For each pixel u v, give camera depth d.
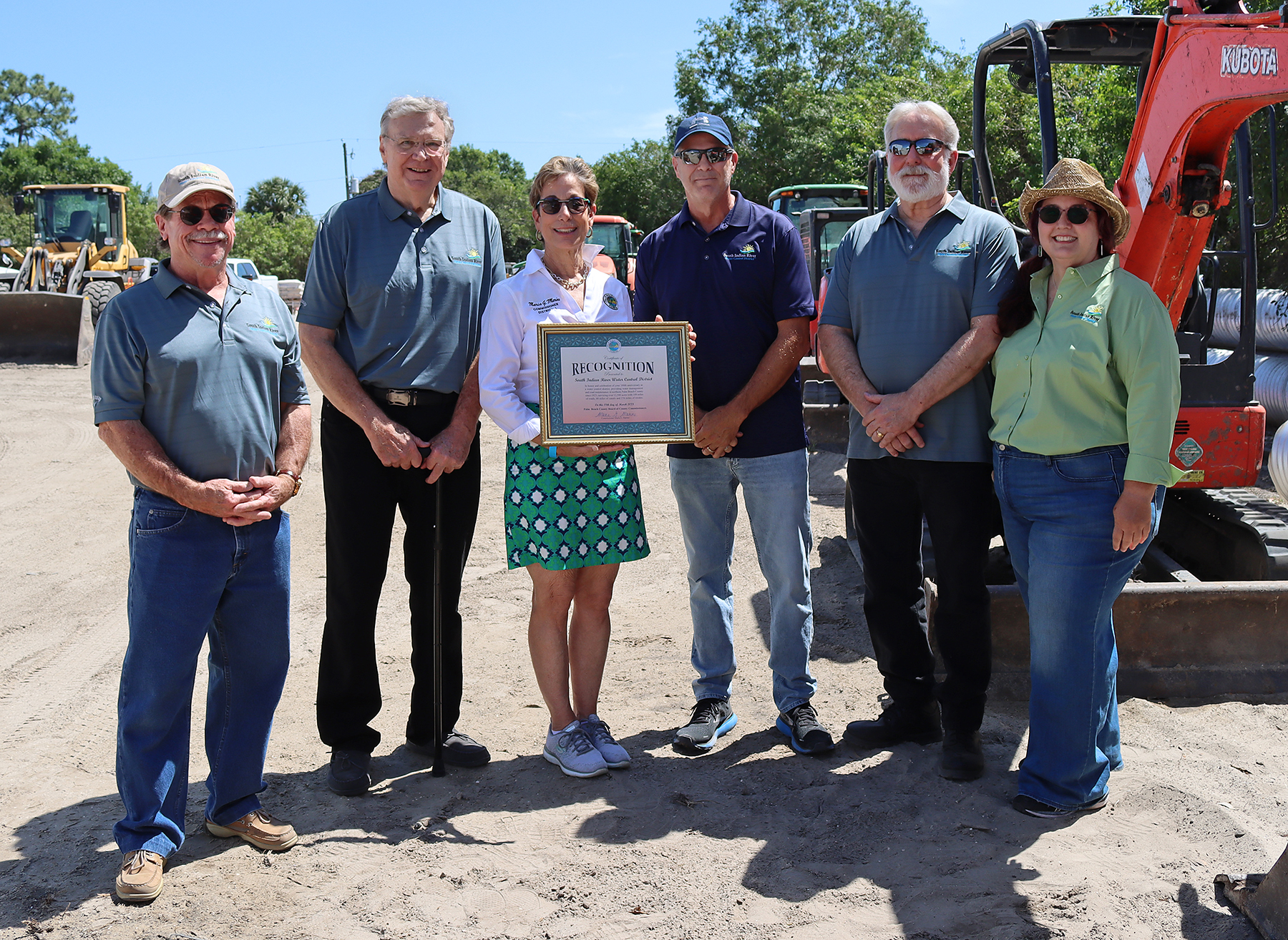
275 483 3.29
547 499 3.70
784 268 3.94
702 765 3.96
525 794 3.74
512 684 4.90
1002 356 3.52
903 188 3.69
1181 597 4.36
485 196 75.12
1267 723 4.11
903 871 3.13
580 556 3.71
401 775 3.94
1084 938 2.77
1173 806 3.45
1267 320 9.13
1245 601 4.37
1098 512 3.34
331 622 3.78
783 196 16.84
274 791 3.80
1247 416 5.10
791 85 41.53
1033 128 15.04
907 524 3.94
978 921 2.86
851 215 11.79
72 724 4.51
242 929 2.89
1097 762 3.46
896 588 3.99
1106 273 3.34
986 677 3.79
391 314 3.66
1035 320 3.46
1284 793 3.55
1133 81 11.89
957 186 6.25
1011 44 5.52
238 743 3.36
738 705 4.58
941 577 3.79
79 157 65.00
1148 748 3.92
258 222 68.81
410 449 3.58
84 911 2.98
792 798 3.64
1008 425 3.51
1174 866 3.11
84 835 3.46
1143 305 3.27
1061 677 3.40
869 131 27.50
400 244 3.66
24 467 10.16
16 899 3.05
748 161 41.91
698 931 2.86
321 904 3.02
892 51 44.53
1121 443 3.37
